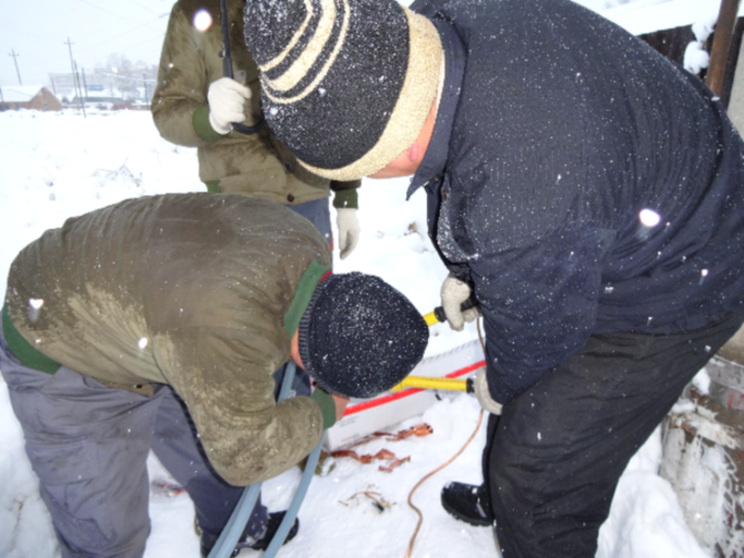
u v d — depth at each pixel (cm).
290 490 223
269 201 134
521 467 147
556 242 104
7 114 1248
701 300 127
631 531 179
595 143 100
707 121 120
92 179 573
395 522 205
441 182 126
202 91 193
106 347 130
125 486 152
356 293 122
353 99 95
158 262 117
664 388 138
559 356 124
